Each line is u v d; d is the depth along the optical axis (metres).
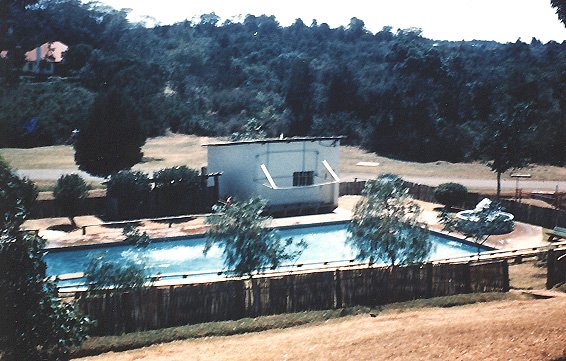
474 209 41.12
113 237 36.59
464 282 26.73
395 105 77.25
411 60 80.69
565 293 26.20
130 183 41.34
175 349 21.12
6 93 71.25
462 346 17.31
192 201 43.22
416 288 26.23
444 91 80.06
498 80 86.94
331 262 29.91
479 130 73.44
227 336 22.45
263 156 44.25
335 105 82.62
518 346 16.77
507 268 27.08
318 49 114.69
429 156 70.75
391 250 26.59
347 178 55.59
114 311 22.83
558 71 79.00
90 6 125.69
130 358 20.27
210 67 105.44
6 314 14.89
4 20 68.38
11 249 14.86
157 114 79.25
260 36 124.56
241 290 24.20
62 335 15.30
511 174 58.00
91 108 49.53
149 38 119.69
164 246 36.41
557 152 63.50
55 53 97.06
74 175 41.28
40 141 71.75
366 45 116.88
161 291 23.28
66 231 37.97
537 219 40.69
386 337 19.11
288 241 27.28
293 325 23.36
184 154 66.19
